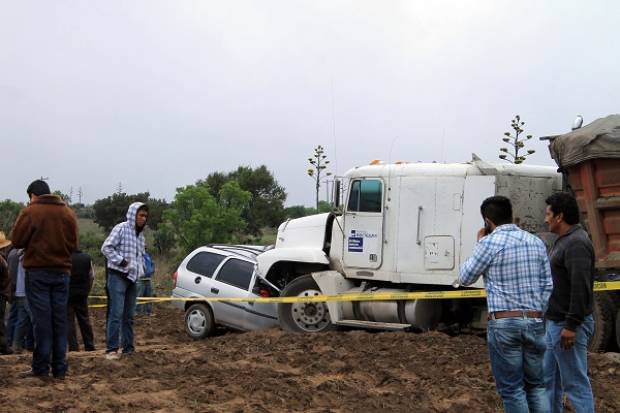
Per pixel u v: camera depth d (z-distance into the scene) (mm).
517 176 11578
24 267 8094
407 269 11922
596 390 8023
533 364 5773
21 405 6832
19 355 10227
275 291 13422
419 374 8852
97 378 8312
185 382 8125
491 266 5789
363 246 12367
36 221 8023
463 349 10273
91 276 11789
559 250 6176
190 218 28219
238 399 7457
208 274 14039
